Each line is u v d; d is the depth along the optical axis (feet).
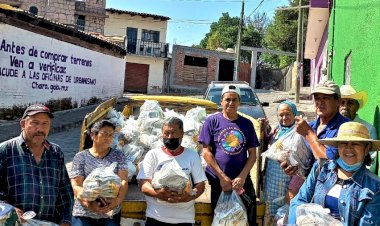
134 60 120.47
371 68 15.89
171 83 120.26
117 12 122.42
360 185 9.86
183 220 13.25
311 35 58.54
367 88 16.60
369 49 16.47
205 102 23.56
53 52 52.90
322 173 10.69
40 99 50.39
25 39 46.03
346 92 14.85
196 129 18.02
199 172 13.66
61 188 11.89
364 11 18.04
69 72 58.18
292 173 13.85
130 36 124.36
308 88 101.14
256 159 15.67
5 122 42.22
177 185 12.69
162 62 122.11
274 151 14.11
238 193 13.75
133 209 13.80
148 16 123.75
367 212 9.65
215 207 13.99
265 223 14.73
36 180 11.03
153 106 19.07
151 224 13.23
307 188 11.16
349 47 23.12
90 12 117.39
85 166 13.38
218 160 14.08
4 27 41.86
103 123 13.41
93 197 12.28
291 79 115.24
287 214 13.16
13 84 44.55
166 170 12.78
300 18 71.51
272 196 14.70
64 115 52.19
